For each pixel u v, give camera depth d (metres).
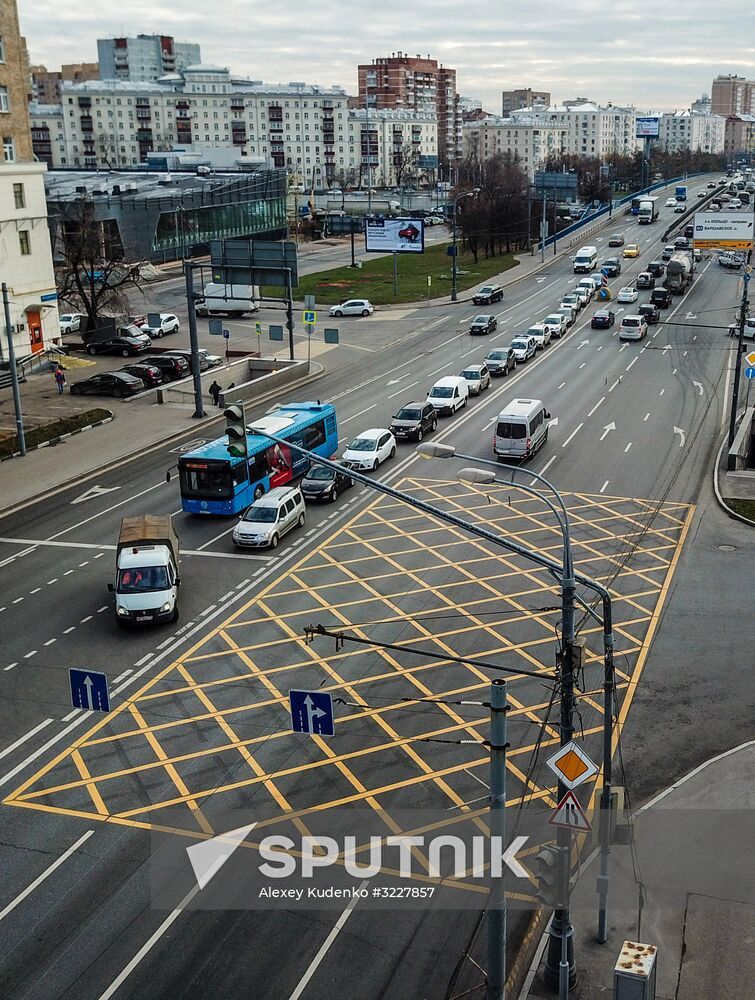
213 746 24.08
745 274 46.19
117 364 69.88
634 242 133.88
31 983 16.72
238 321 88.12
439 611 31.47
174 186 118.31
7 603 32.41
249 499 41.12
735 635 29.48
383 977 16.84
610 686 17.02
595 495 42.47
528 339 71.50
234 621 30.91
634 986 14.95
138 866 19.67
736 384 46.44
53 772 23.08
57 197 104.38
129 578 30.75
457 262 125.12
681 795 21.84
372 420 54.41
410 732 24.64
